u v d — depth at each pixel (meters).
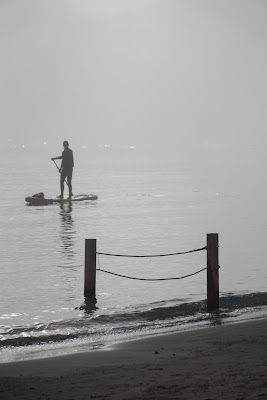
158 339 26.95
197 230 60.66
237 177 132.88
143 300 34.88
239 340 26.19
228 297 34.84
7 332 28.94
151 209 78.19
